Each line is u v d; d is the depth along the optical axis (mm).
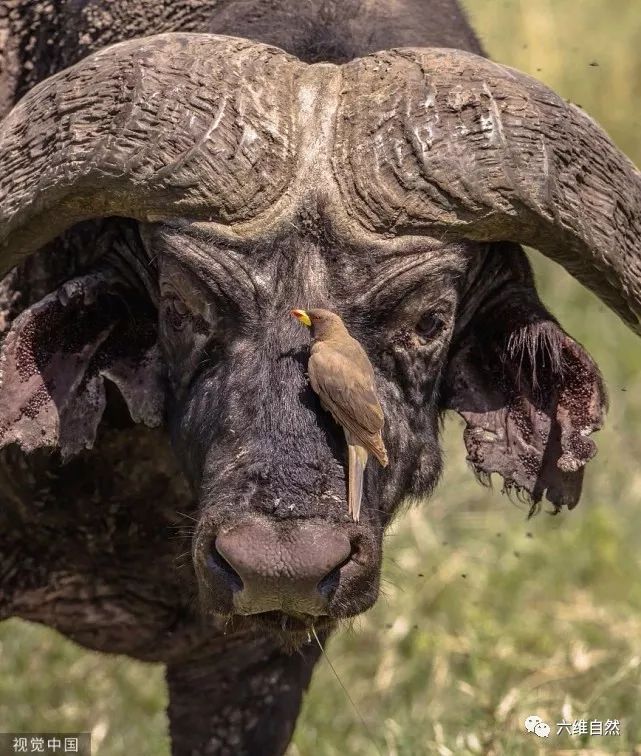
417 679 17750
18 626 18203
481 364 12789
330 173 11508
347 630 13227
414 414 12008
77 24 13570
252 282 11500
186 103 11531
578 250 11906
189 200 11484
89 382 12281
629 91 27984
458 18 14227
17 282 13211
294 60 11938
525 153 11672
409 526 19953
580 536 20094
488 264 12516
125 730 17000
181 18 13453
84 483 13312
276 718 14891
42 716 17297
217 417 11359
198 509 11250
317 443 10930
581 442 12453
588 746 14875
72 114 11688
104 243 12617
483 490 20953
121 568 13844
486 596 19203
